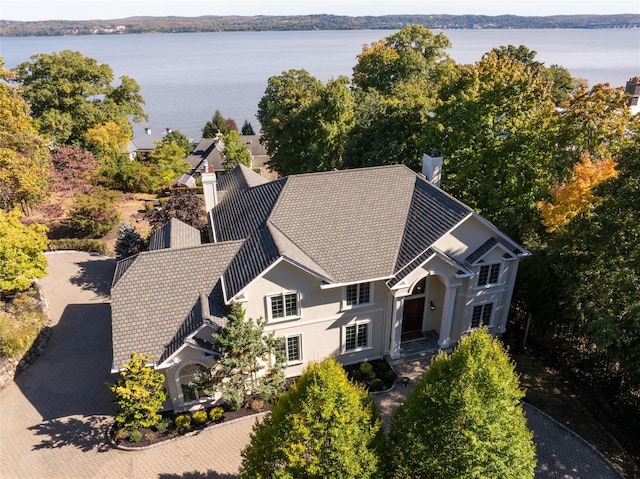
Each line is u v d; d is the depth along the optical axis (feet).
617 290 81.97
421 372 95.61
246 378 82.64
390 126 154.71
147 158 286.25
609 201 84.07
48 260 148.87
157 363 80.64
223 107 632.38
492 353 57.82
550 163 112.16
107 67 247.09
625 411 82.48
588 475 73.92
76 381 95.50
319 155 184.96
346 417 53.36
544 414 85.30
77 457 77.46
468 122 123.34
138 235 141.59
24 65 225.97
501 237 95.71
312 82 322.75
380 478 54.80
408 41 257.55
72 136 239.71
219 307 86.02
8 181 151.02
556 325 98.63
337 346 96.22
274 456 55.26
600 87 103.81
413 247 93.71
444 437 53.62
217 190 132.05
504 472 53.72
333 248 92.84
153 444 79.51
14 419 85.51
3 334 97.96
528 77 119.75
